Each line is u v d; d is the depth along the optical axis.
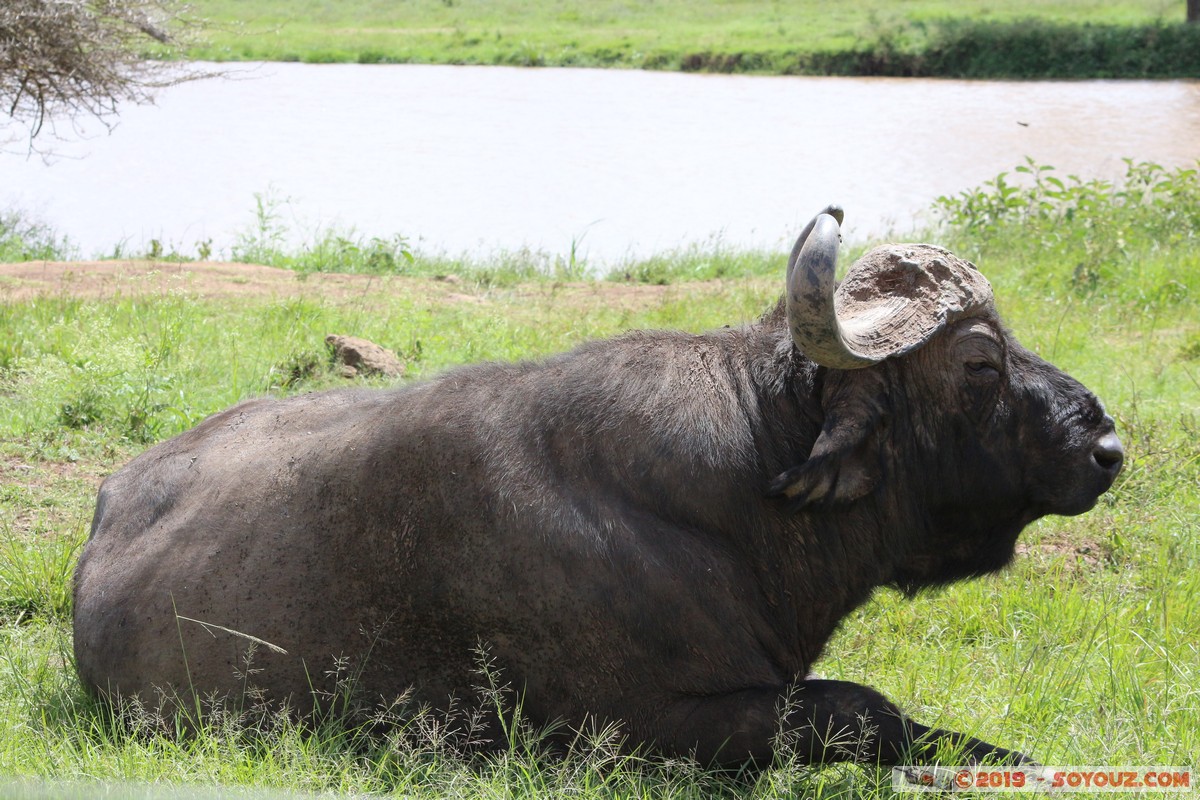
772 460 9.87
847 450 9.40
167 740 10.33
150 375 20.02
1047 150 62.75
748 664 9.55
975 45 106.31
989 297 9.87
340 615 10.04
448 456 9.96
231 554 10.38
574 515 9.59
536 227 45.59
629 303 29.84
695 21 132.50
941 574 10.73
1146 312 26.58
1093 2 135.12
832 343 8.71
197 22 45.19
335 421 11.01
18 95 39.38
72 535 14.38
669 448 9.66
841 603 10.25
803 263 8.55
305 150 64.56
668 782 9.15
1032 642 12.49
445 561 9.79
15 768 9.56
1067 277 29.12
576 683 9.63
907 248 9.79
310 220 46.53
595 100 86.81
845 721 9.13
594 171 58.53
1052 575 14.22
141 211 48.34
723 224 46.03
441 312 27.75
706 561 9.54
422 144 66.81
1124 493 16.22
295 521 10.32
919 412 9.80
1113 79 102.81
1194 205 35.47
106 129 70.94
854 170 58.25
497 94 90.19
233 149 64.62
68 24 37.94
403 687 9.98
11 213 46.09
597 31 127.25
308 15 134.38
